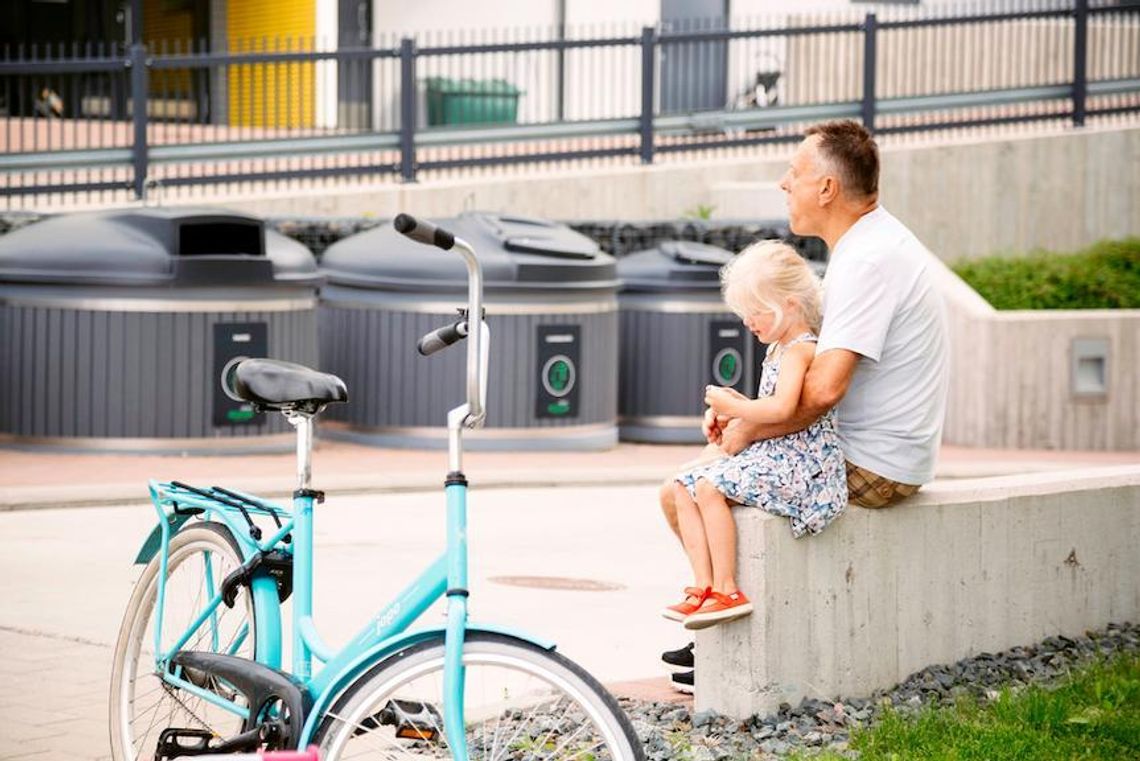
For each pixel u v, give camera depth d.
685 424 27.55
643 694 12.20
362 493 21.84
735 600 11.05
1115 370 29.95
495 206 35.16
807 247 30.12
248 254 23.89
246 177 33.25
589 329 25.80
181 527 9.49
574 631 14.46
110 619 14.34
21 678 12.31
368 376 25.52
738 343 27.73
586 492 22.77
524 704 11.05
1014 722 11.08
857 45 47.38
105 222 23.77
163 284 23.03
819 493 11.23
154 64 32.44
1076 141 40.75
